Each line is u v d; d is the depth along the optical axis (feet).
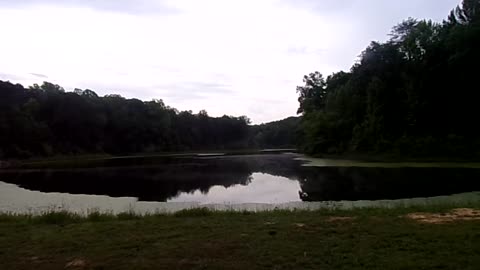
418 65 201.77
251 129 554.46
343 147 230.48
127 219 43.70
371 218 38.09
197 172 144.87
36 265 26.45
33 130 289.74
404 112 203.72
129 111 403.75
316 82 326.44
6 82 317.63
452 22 209.46
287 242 29.73
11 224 40.04
